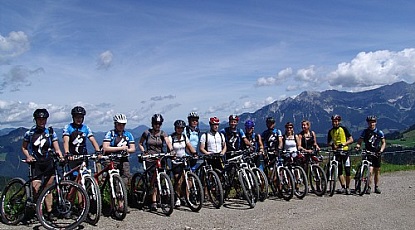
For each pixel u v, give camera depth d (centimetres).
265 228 766
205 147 1045
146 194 951
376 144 1162
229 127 1083
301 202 1032
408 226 783
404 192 1191
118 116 918
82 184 812
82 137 860
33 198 809
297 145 1185
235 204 1003
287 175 1071
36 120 827
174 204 962
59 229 736
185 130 1027
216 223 806
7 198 834
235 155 1045
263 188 1047
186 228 762
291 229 759
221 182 1048
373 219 839
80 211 788
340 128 1176
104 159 839
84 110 868
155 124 956
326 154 1204
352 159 1639
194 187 931
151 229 763
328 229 760
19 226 799
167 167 971
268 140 1155
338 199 1073
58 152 780
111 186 850
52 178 807
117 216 841
